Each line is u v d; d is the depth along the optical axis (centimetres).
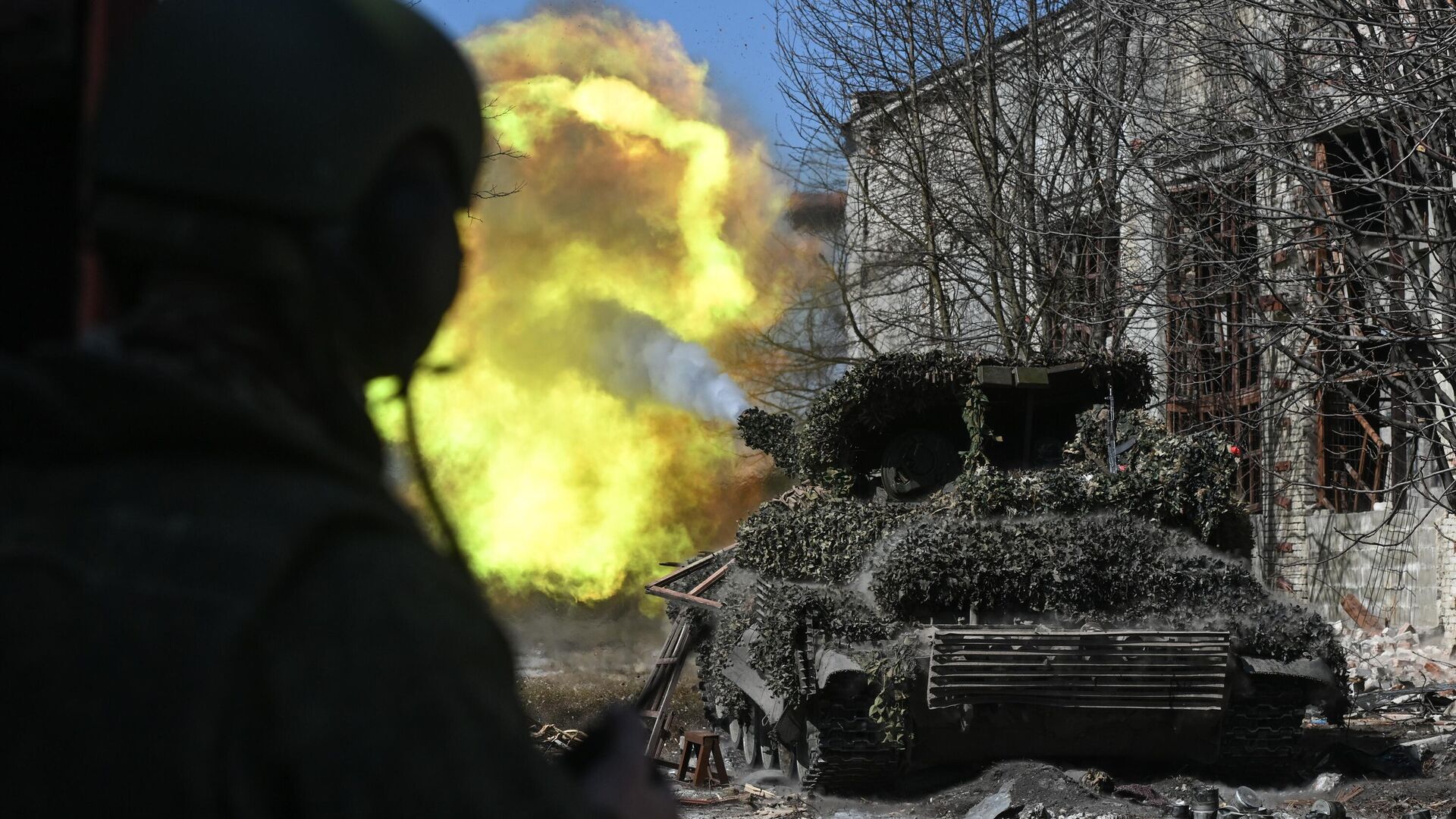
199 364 104
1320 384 1376
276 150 107
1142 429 1240
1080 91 1597
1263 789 1145
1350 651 1789
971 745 1128
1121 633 1075
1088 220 1984
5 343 142
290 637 94
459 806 92
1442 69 1147
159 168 107
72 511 97
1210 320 1523
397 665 94
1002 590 1116
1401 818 1027
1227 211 1402
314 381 111
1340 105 1280
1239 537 1211
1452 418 1364
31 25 137
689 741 1243
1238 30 1443
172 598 93
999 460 1412
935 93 2303
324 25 112
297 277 109
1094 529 1135
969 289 2197
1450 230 1302
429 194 119
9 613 93
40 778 90
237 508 97
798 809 1094
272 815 91
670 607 1519
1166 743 1133
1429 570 1814
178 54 109
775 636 1114
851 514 1240
